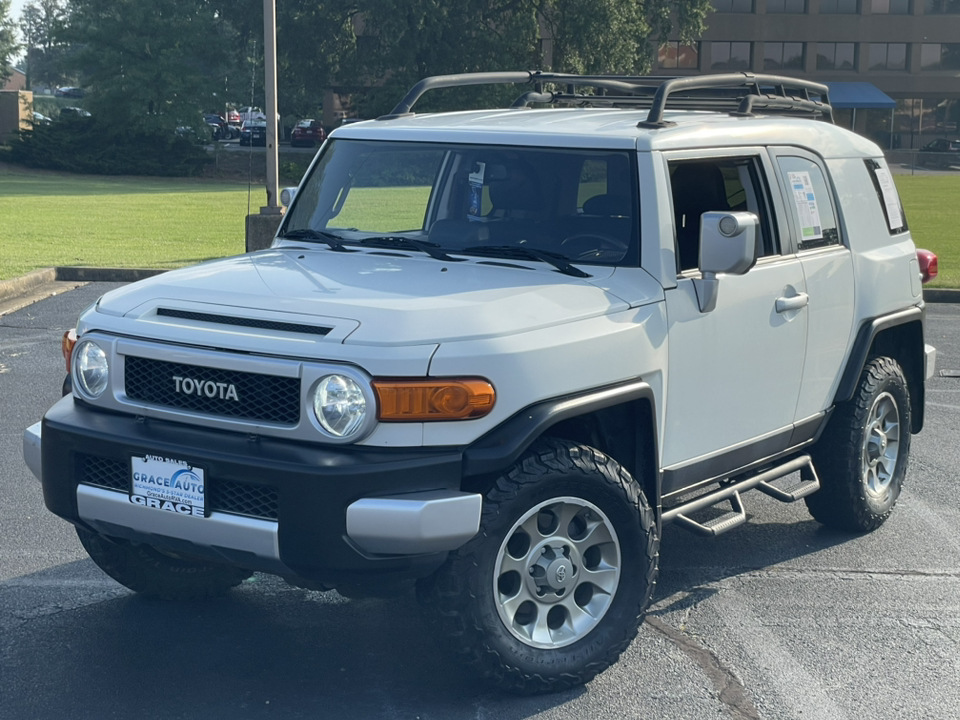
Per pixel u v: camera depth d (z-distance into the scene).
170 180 50.69
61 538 5.91
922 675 4.49
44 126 52.94
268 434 3.83
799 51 80.12
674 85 4.97
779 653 4.67
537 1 53.44
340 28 55.81
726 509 6.66
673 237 4.62
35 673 4.35
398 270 4.50
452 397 3.71
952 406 9.39
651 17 55.31
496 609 4.00
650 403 4.36
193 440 3.88
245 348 3.84
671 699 4.23
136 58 53.25
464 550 3.88
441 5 53.28
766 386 5.17
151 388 4.08
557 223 4.70
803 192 5.53
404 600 5.15
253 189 43.31
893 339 6.51
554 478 4.01
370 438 3.73
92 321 4.27
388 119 5.54
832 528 6.31
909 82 81.00
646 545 4.30
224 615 4.95
